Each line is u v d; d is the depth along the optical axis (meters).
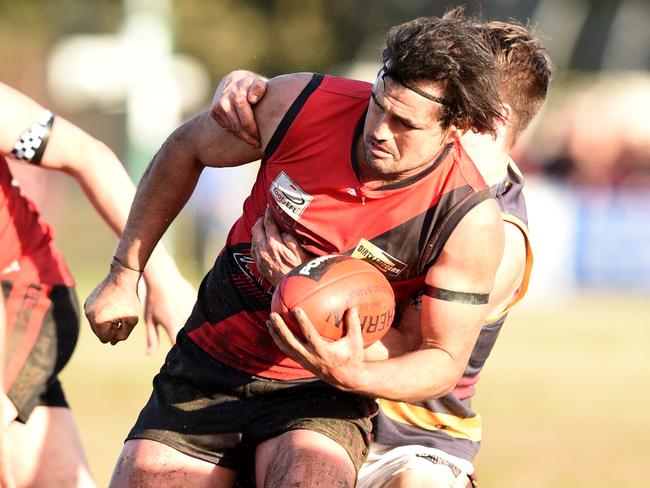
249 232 14.86
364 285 13.20
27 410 17.52
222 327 14.85
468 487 16.00
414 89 12.78
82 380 36.72
